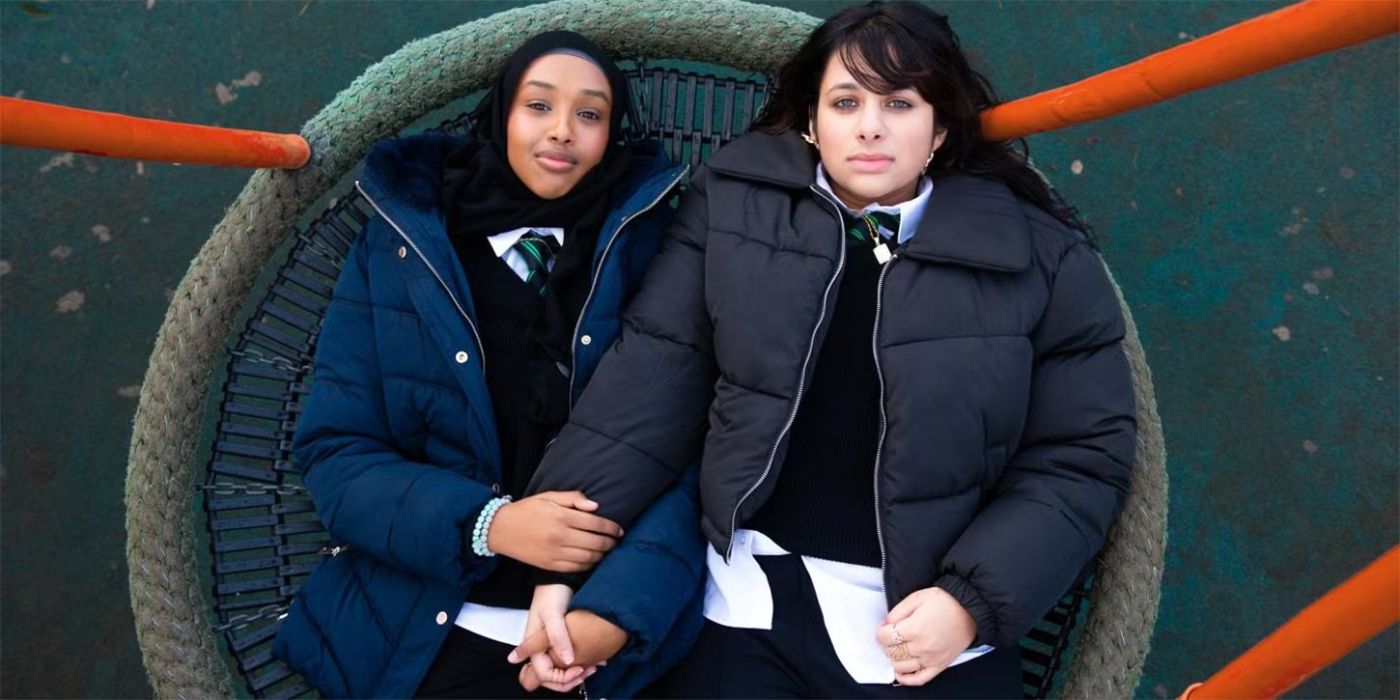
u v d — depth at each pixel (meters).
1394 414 1.70
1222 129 1.81
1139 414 1.27
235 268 1.35
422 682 1.19
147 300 1.76
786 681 1.16
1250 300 1.75
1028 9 1.85
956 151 1.25
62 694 1.58
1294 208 1.77
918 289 1.17
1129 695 1.17
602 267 1.25
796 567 1.17
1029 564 1.09
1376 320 1.73
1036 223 1.24
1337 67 1.82
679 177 1.30
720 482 1.16
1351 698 1.59
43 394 1.71
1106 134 1.81
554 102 1.23
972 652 1.15
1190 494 1.68
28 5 1.85
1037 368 1.21
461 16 1.88
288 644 1.22
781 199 1.22
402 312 1.24
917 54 1.15
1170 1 1.85
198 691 1.19
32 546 1.64
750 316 1.16
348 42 1.86
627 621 1.09
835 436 1.18
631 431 1.18
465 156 1.33
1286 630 0.79
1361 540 1.65
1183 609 1.64
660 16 1.43
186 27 1.86
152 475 1.28
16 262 1.76
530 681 1.13
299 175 1.37
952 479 1.14
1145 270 1.76
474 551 1.15
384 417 1.25
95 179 1.80
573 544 1.13
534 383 1.23
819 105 1.21
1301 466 1.69
